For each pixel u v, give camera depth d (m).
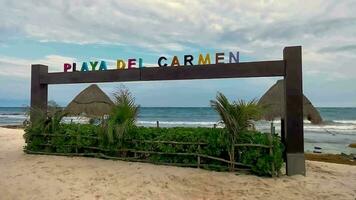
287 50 8.22
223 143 8.27
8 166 9.16
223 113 8.26
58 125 11.06
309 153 16.16
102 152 10.01
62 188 6.93
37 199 6.29
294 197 6.44
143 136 9.40
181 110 73.12
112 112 9.86
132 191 6.74
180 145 8.80
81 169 8.57
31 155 10.88
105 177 7.76
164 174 7.95
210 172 8.16
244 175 7.94
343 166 10.08
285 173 8.28
